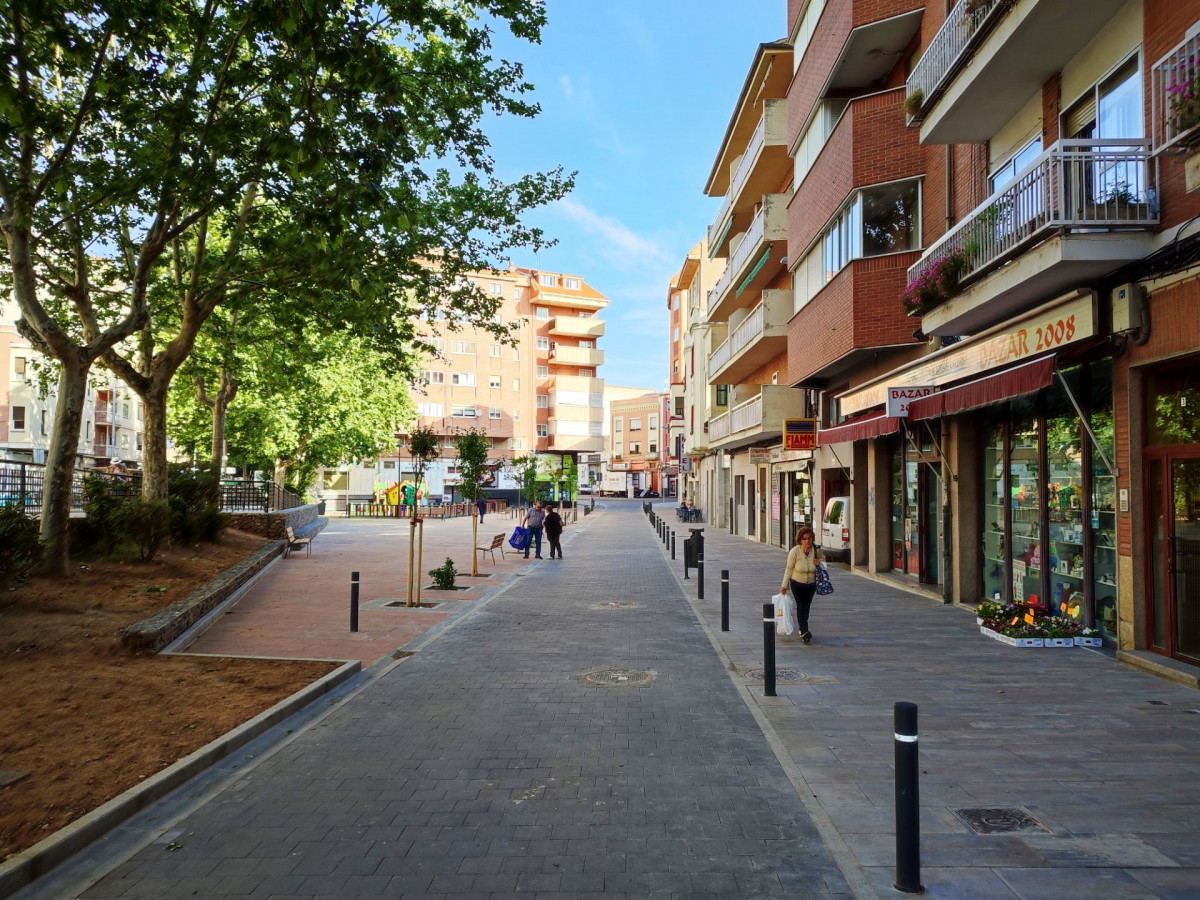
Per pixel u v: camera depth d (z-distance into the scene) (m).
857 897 3.60
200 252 14.34
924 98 11.54
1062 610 9.77
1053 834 4.20
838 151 15.15
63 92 11.49
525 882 3.76
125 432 54.00
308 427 35.09
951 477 12.70
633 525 40.84
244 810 4.66
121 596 10.45
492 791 4.94
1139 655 7.94
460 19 10.52
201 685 7.20
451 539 29.38
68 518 11.14
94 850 4.14
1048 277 8.17
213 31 9.51
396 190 10.71
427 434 14.74
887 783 4.99
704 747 5.76
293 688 7.20
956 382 11.52
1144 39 7.66
